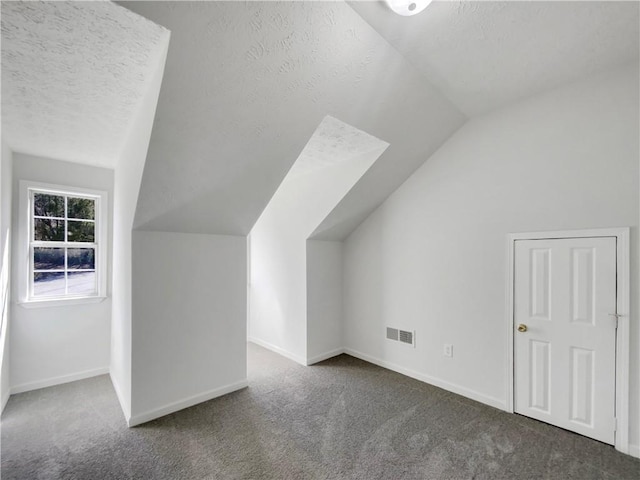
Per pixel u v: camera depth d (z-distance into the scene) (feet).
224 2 4.44
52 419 8.01
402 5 4.97
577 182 7.40
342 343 13.38
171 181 7.02
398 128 8.52
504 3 5.08
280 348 13.21
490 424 7.82
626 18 5.37
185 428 7.64
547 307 7.84
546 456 6.62
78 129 8.18
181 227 8.49
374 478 6.02
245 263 10.12
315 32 5.31
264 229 14.23
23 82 6.05
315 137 8.70
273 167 8.02
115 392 9.55
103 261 11.19
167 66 4.98
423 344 10.49
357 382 10.37
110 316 11.22
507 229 8.54
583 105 7.32
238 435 7.38
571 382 7.47
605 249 7.02
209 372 9.16
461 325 9.49
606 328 7.00
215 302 9.33
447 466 6.35
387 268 11.67
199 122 6.06
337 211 11.16
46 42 4.90
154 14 4.30
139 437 7.26
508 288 8.48
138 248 7.89
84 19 4.40
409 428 7.68
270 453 6.74
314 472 6.18
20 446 6.92
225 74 5.41
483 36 5.86
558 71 7.02
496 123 8.77
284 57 5.52
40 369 9.92
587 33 5.78
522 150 8.27
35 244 10.07
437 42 6.02
